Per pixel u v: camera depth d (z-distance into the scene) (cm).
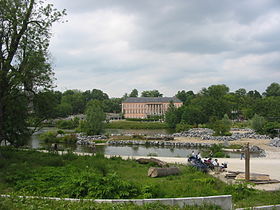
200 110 10044
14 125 2606
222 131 7156
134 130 10094
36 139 6525
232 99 13438
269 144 5422
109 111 18912
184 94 19738
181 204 1058
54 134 6612
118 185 1235
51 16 2277
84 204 999
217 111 10494
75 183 1264
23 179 1460
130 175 1875
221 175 2006
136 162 2545
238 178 1844
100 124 7188
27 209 916
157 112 16425
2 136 2519
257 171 2245
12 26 2120
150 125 10962
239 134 6988
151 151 4862
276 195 1423
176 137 7038
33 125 2873
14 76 2098
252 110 9869
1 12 2077
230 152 4462
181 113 10550
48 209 932
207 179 1675
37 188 1303
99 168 1883
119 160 2572
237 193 1426
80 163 2105
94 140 6288
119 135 7325
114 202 1055
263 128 7288
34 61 2161
